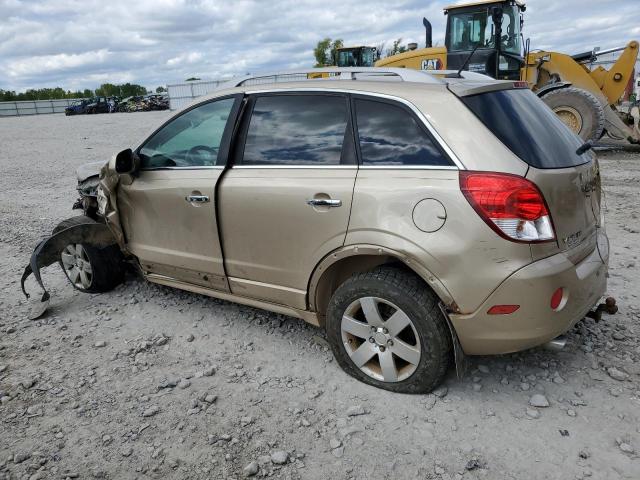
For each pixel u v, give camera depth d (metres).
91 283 4.85
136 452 2.85
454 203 2.82
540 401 3.09
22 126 34.56
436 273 2.87
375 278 3.11
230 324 4.26
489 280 2.78
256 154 3.63
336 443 2.84
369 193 3.06
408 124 3.07
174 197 3.96
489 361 3.55
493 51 11.10
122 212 4.43
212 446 2.88
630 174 9.59
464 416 3.03
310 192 3.28
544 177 2.81
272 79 3.90
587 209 3.18
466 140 2.88
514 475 2.59
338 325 3.33
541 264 2.77
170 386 3.43
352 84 3.33
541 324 2.82
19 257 6.25
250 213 3.55
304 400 3.24
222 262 3.83
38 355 3.89
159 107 51.16
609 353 3.60
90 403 3.28
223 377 3.53
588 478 2.55
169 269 4.24
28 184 11.38
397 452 2.78
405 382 3.17
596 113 11.13
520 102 3.21
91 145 19.17
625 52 11.89
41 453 2.85
